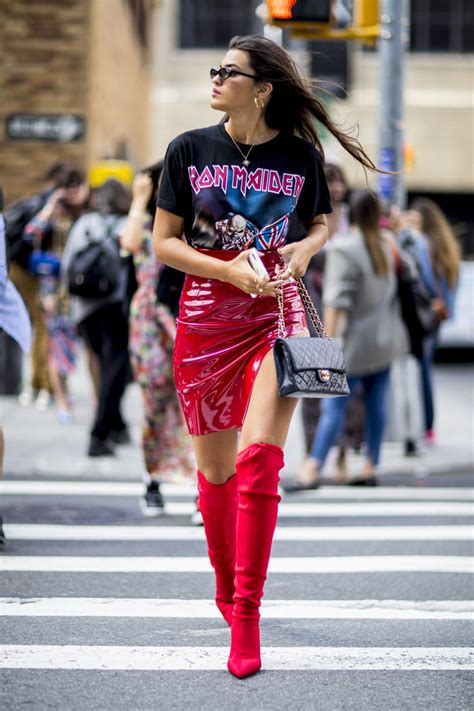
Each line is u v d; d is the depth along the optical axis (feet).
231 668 18.56
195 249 19.08
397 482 40.01
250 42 18.89
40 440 44.73
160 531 30.30
